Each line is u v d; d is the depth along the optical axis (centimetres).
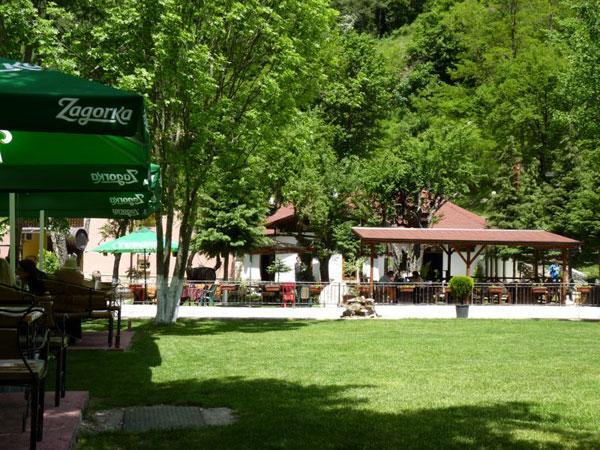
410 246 4312
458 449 631
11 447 553
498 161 5788
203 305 3306
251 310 2947
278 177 2272
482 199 5862
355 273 4547
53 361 1164
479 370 1162
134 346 1453
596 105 3466
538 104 5650
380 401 861
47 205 1201
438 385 996
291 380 1030
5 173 805
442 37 8256
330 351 1431
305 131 2202
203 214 3844
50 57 1780
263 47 2075
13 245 1082
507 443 655
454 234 3600
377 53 6406
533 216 4491
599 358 1359
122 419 753
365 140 6097
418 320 2492
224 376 1063
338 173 4216
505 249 4331
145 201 1203
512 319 2600
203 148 1959
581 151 4638
